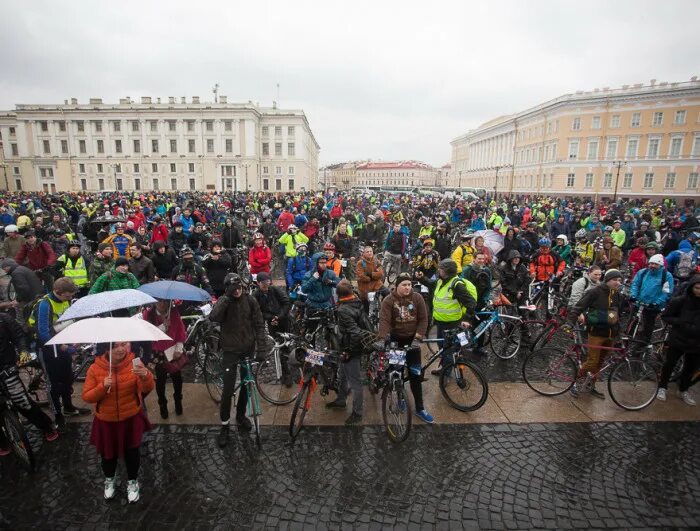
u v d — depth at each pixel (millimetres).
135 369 3740
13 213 20312
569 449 4613
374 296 7293
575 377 5797
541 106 64812
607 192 55719
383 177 151875
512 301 7562
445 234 11250
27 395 4469
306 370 5117
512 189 74312
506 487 4023
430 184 159875
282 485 4039
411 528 3541
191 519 3631
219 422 5145
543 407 5484
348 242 10664
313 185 121000
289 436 4840
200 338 6418
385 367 5020
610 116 54781
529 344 7402
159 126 75938
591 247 11398
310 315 6387
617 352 5578
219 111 75062
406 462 4367
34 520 3625
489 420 5164
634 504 3836
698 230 16500
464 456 4473
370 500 3850
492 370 6574
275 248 15852
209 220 20156
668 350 5602
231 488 4004
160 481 4098
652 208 29812
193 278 7262
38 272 8438
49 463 4359
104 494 3912
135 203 26781
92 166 77188
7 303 5648
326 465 4324
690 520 3672
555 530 3543
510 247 9438
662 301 6918
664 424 5133
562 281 9750
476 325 6957
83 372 6238
